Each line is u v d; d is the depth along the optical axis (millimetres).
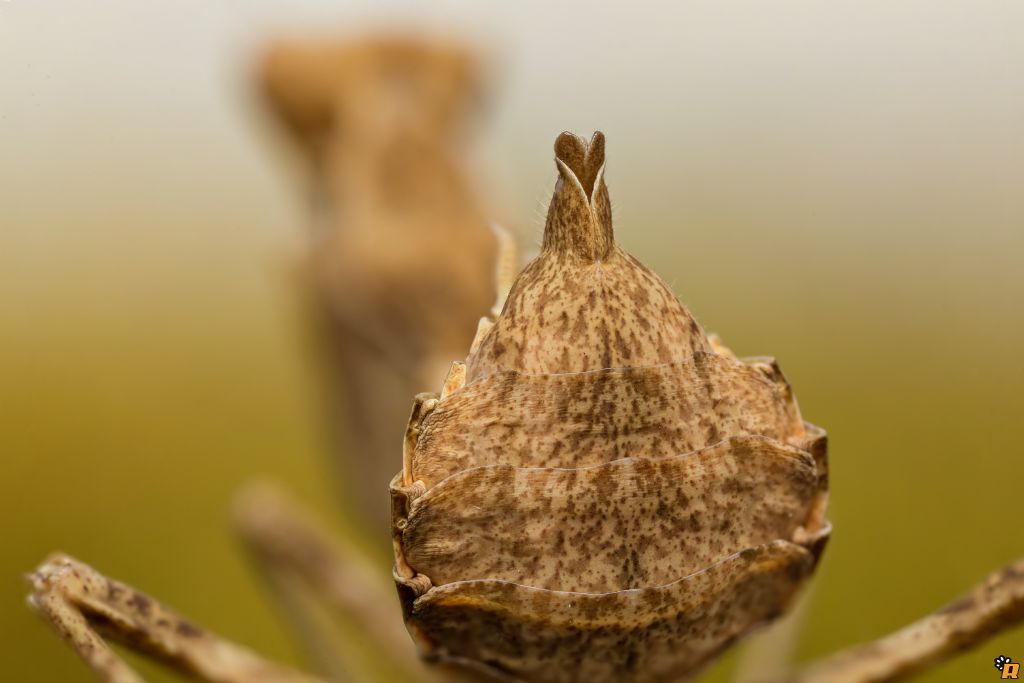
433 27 121
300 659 119
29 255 184
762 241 188
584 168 50
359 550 139
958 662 70
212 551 151
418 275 88
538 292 50
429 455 50
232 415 182
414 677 88
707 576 50
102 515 151
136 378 182
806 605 86
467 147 116
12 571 141
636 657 51
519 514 50
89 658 55
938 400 145
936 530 117
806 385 163
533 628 50
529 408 50
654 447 50
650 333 50
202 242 210
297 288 120
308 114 116
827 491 51
